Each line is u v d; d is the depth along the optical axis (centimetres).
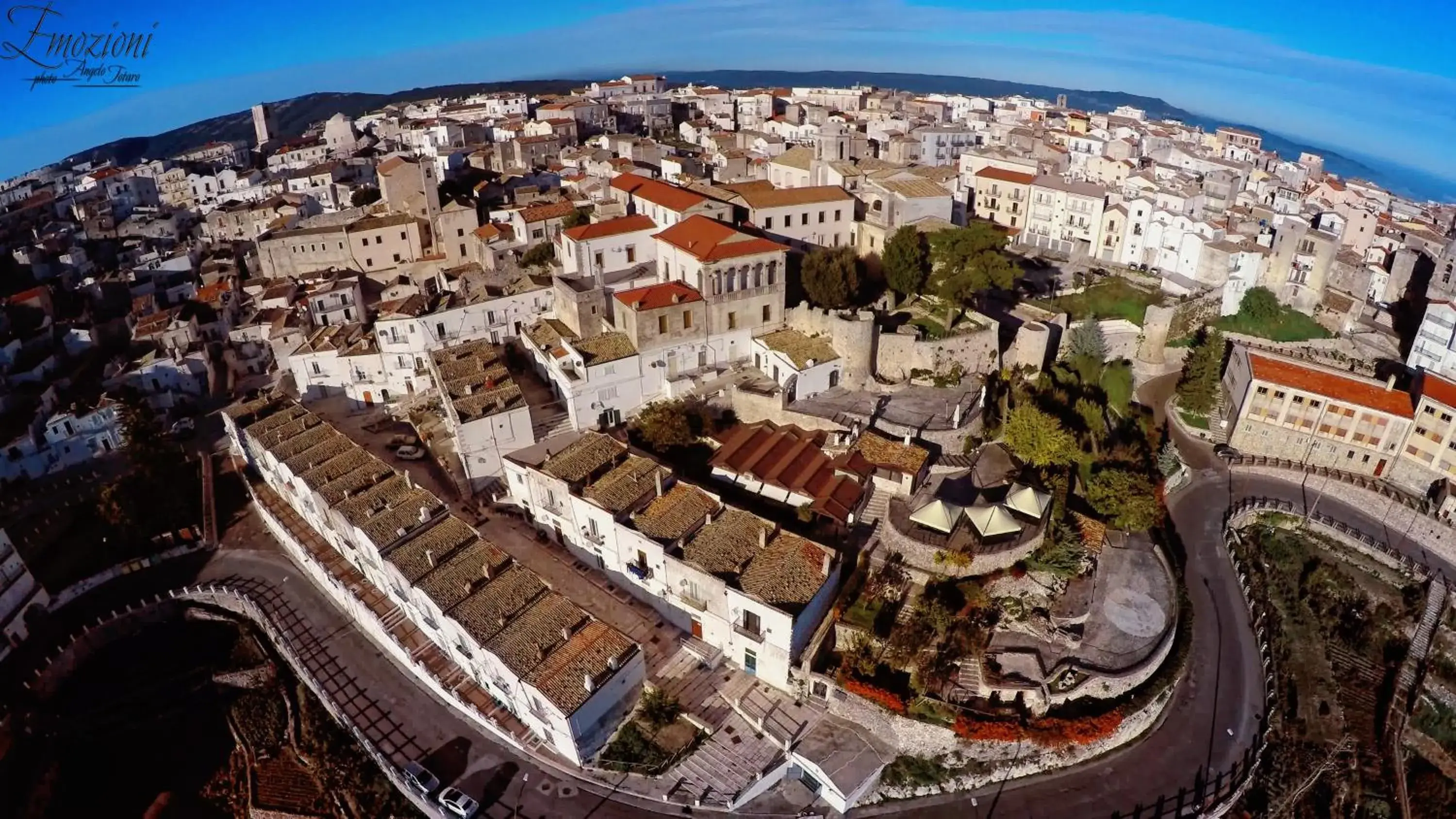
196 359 10588
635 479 6625
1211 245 11250
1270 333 11212
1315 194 16112
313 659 6581
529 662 5378
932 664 5762
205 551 7938
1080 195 12525
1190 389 9925
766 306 8588
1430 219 16100
